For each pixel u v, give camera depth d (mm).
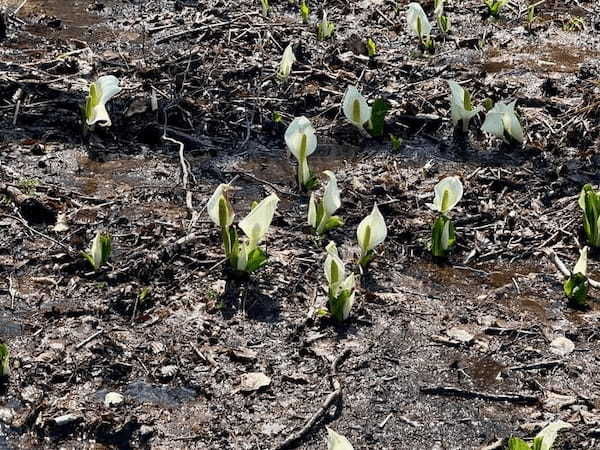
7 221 3297
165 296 3070
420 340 3002
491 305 3143
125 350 2896
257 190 3568
